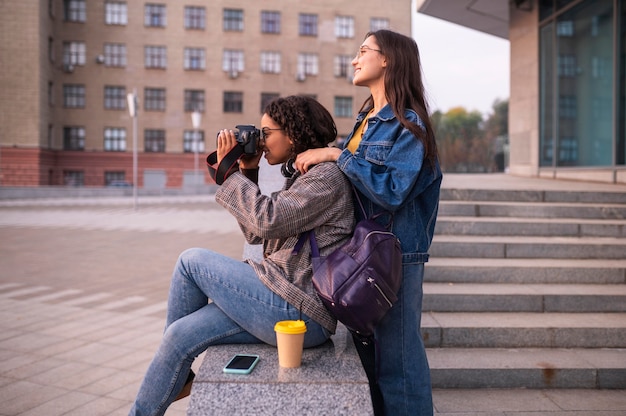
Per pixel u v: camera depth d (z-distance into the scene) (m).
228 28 43.84
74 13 41.56
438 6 14.42
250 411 1.84
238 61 44.09
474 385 3.92
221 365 2.04
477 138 81.06
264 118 2.38
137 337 5.63
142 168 42.66
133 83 42.66
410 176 2.21
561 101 11.73
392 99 2.35
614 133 9.96
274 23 44.41
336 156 2.24
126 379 4.48
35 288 8.02
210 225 16.12
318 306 2.14
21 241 12.86
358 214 2.35
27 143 37.62
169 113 43.19
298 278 2.18
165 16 42.91
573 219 6.33
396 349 2.42
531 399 3.76
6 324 6.10
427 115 2.36
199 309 2.29
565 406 3.66
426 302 4.67
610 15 10.10
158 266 9.79
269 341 2.20
